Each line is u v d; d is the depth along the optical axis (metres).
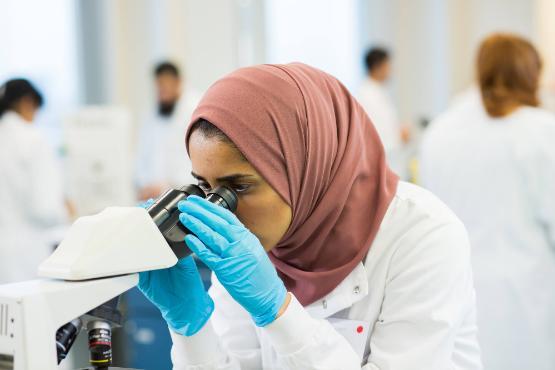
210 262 0.88
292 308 0.96
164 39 4.87
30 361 0.71
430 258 1.02
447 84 5.49
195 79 5.05
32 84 3.21
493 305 2.18
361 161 1.08
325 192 1.04
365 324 1.05
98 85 4.79
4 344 0.73
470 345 1.13
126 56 4.90
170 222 0.89
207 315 1.03
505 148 2.17
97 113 3.60
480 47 2.27
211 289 1.30
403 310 1.02
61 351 0.80
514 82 2.20
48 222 3.16
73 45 4.67
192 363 1.06
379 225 1.06
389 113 4.82
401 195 1.10
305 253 1.09
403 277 1.03
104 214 0.82
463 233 1.06
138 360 2.44
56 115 4.58
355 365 0.98
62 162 4.00
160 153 4.38
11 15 4.31
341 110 1.08
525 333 2.16
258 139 0.96
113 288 0.78
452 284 1.00
